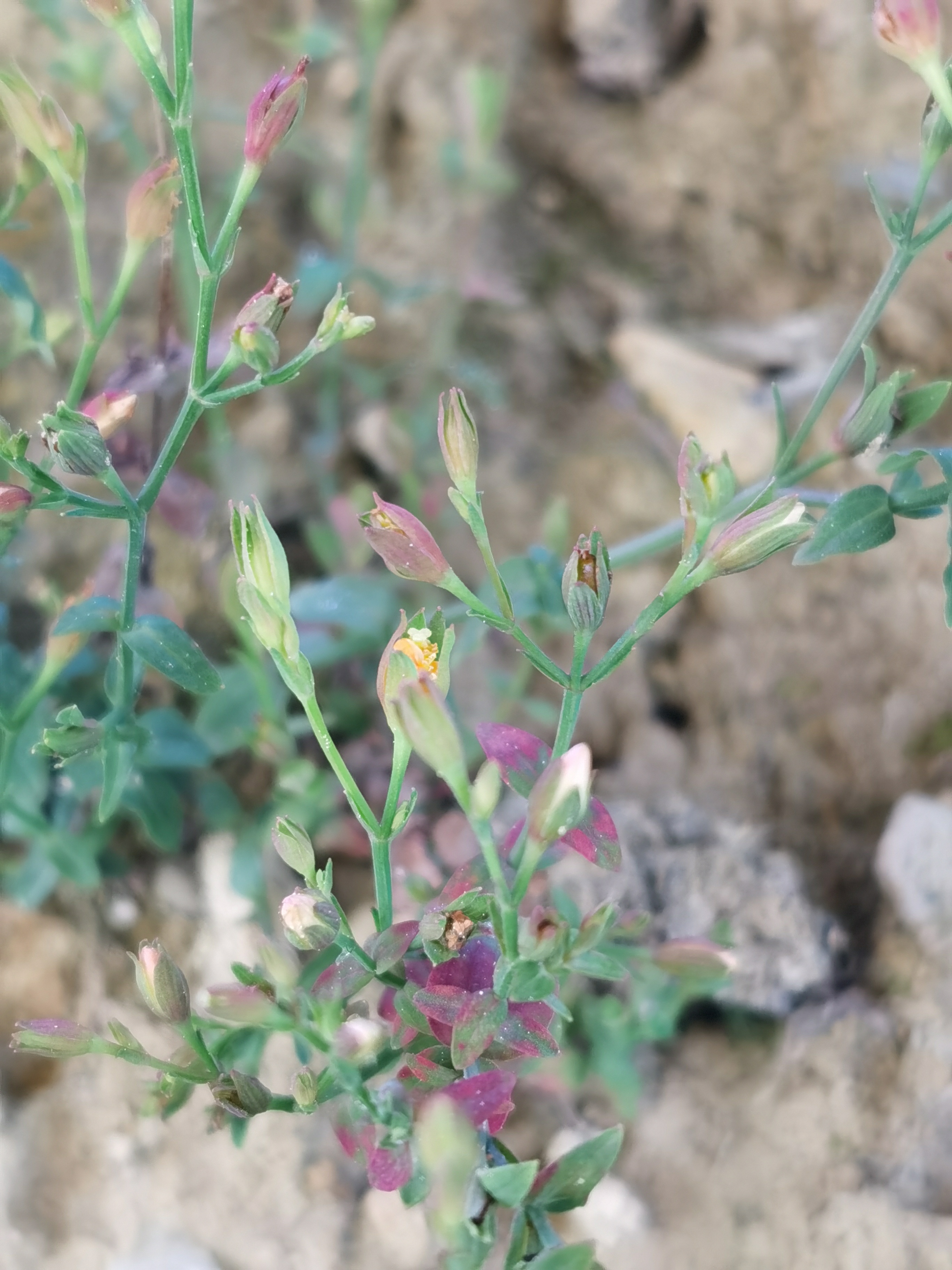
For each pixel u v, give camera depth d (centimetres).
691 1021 15
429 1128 7
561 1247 8
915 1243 13
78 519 18
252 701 15
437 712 7
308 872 9
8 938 15
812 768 17
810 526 9
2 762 13
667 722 18
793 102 22
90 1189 14
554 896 13
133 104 18
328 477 19
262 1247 13
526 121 23
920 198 11
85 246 12
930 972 14
